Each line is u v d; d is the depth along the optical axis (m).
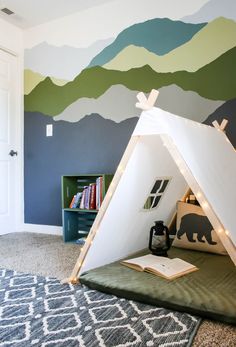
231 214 1.52
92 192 2.76
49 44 3.32
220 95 2.50
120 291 1.46
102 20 3.02
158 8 2.75
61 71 3.25
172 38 2.69
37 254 2.33
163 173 1.95
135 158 1.63
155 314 1.29
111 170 2.96
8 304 1.39
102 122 3.01
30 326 1.18
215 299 1.32
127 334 1.12
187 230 2.21
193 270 1.72
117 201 1.67
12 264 2.05
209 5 2.54
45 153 3.33
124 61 2.91
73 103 3.17
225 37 2.48
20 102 3.44
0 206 3.23
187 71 2.63
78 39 3.15
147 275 1.64
